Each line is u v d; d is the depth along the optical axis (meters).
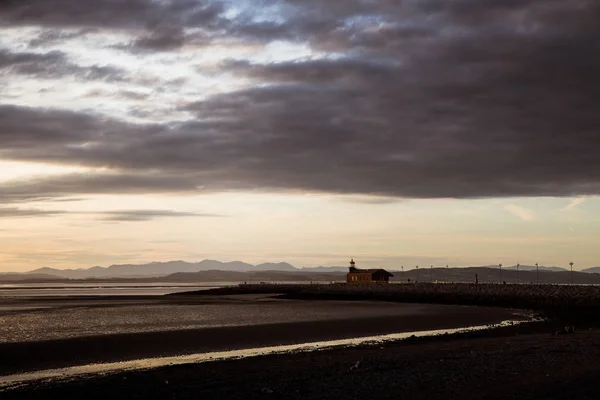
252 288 178.25
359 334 51.59
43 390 26.20
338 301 114.81
